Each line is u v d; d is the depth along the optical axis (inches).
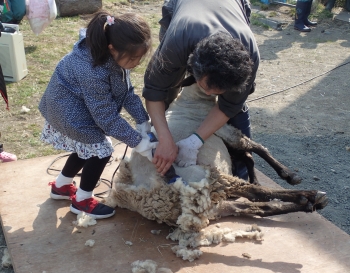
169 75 93.1
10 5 271.1
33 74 236.8
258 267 93.0
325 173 157.2
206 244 99.8
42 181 125.0
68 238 101.8
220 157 108.3
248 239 102.4
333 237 103.0
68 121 95.7
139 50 88.5
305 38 339.3
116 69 93.2
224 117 97.9
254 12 401.4
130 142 94.5
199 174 97.2
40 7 274.4
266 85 246.5
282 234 104.3
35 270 91.8
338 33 352.8
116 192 107.6
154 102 97.7
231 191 104.7
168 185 96.3
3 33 216.7
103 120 92.9
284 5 408.2
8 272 105.5
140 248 99.0
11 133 176.2
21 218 108.4
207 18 90.4
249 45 90.9
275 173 158.1
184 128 107.8
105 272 91.6
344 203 139.6
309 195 106.7
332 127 195.3
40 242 100.2
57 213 110.8
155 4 415.5
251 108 214.8
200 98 116.0
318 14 393.1
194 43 87.4
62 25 325.4
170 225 103.9
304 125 197.0
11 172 128.9
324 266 93.6
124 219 109.4
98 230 104.9
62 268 92.5
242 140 121.0
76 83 94.1
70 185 114.9
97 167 103.0
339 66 266.7
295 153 171.3
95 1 358.0
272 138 183.6
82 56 93.1
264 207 110.2
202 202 94.7
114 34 86.8
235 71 80.2
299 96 231.3
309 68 274.5
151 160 97.0
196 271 91.8
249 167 127.9
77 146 100.3
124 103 102.1
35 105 201.9
